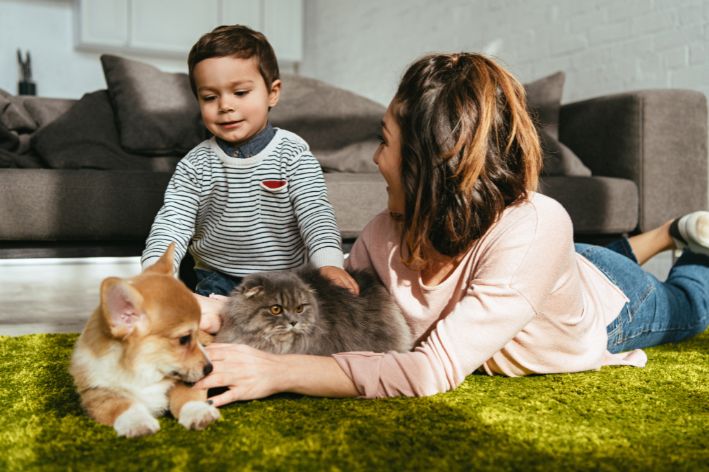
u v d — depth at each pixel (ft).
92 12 19.98
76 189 7.22
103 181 7.32
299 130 9.30
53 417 3.84
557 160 9.66
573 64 12.95
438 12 16.53
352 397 4.17
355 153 9.27
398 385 4.08
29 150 9.16
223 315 4.55
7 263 7.13
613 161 9.99
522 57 14.10
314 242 5.45
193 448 3.33
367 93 19.89
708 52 10.50
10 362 5.27
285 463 3.15
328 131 9.37
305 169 5.89
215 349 4.01
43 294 7.26
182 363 3.79
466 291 4.39
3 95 9.72
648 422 3.79
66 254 7.39
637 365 5.20
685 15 10.86
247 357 3.94
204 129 9.24
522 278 4.10
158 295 3.83
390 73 18.63
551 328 4.58
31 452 3.30
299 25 23.15
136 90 9.21
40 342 6.07
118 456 3.24
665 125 9.68
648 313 5.73
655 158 9.64
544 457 3.26
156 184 7.51
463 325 4.09
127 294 3.66
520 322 4.12
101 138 8.91
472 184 4.01
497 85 4.19
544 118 10.57
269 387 3.90
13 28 20.17
